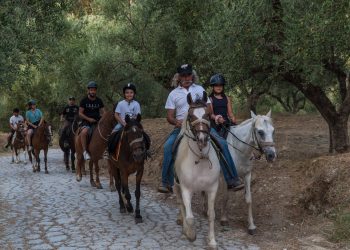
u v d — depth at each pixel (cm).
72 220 857
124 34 1658
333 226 732
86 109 1262
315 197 820
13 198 1090
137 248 677
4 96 3284
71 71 2416
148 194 1123
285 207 829
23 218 877
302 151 1241
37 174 1545
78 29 1952
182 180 661
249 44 941
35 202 1035
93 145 1156
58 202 1031
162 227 803
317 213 800
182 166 658
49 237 742
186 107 738
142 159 794
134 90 952
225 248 674
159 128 1805
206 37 1058
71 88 2478
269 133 684
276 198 865
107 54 1869
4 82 916
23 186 1277
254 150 752
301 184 870
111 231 776
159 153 1420
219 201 948
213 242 663
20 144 1959
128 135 806
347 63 1091
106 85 2017
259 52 963
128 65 1923
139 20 1567
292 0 873
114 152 893
